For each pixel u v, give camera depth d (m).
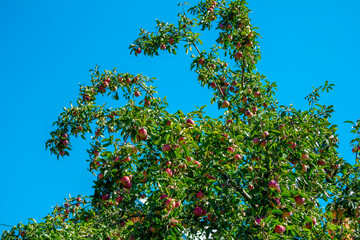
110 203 6.57
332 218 7.32
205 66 10.66
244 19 10.34
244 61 10.51
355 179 7.44
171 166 5.82
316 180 7.20
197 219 5.86
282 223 5.39
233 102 8.71
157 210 5.30
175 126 5.86
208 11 10.84
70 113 9.68
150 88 9.77
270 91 9.56
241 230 5.64
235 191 6.74
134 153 5.82
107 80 9.85
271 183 5.34
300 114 7.21
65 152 9.76
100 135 9.61
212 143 6.18
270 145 6.12
